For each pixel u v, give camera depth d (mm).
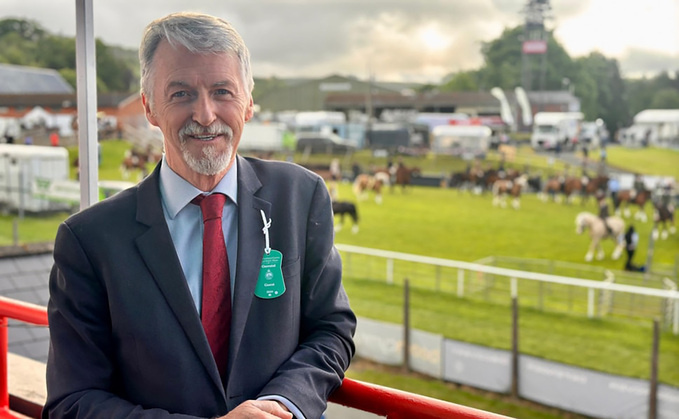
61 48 34031
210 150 1050
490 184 29359
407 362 17422
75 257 1072
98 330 1088
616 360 16812
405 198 30141
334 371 1119
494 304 21219
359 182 30312
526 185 29000
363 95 32469
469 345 16688
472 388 16516
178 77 1029
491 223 27922
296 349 1147
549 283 22016
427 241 27328
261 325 1091
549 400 15336
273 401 1005
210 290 1084
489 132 30297
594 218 25469
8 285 6133
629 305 19797
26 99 26656
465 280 23297
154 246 1067
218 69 1041
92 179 1712
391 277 23781
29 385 2191
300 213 1148
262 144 29750
